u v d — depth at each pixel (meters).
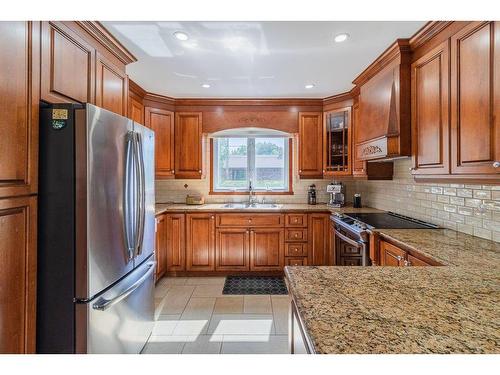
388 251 2.01
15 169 1.19
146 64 2.59
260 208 3.57
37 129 1.33
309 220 3.54
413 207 2.65
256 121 3.80
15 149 1.19
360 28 1.95
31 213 1.29
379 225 2.31
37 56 1.32
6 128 1.14
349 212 3.12
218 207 3.67
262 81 3.06
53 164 1.37
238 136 3.94
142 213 1.90
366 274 1.16
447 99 1.73
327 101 3.70
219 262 3.57
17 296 1.20
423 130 2.00
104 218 1.51
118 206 1.65
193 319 2.49
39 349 1.37
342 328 0.74
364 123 2.84
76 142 1.37
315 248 3.53
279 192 4.14
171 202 4.14
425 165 1.98
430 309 0.84
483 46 1.44
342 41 2.14
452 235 1.95
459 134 1.63
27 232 1.26
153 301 2.20
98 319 1.46
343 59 2.48
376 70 2.55
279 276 3.58
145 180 2.05
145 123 3.49
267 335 2.24
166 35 2.05
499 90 1.34
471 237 1.88
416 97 2.09
